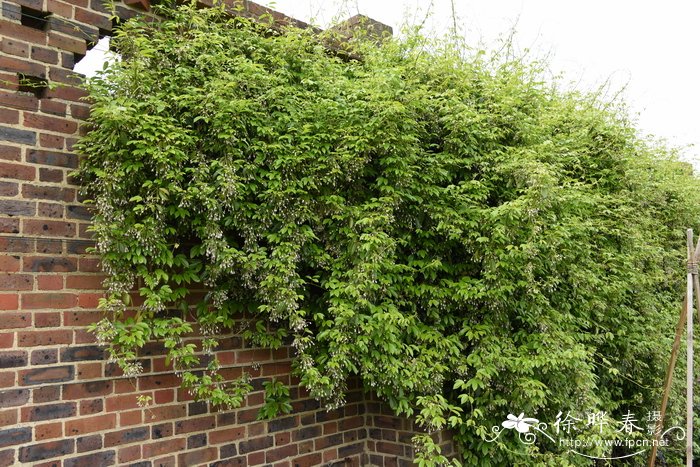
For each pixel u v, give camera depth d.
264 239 3.49
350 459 4.15
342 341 3.35
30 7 2.85
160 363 3.19
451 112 3.88
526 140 4.23
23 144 2.77
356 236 3.43
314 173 3.46
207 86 3.18
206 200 3.02
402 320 3.44
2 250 2.67
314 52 3.87
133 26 3.10
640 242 5.41
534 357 3.78
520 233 3.79
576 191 4.51
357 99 3.65
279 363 3.78
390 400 3.59
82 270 2.92
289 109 3.41
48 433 2.75
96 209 2.99
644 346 5.17
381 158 3.64
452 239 3.85
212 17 3.54
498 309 3.86
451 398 3.93
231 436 3.49
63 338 2.83
